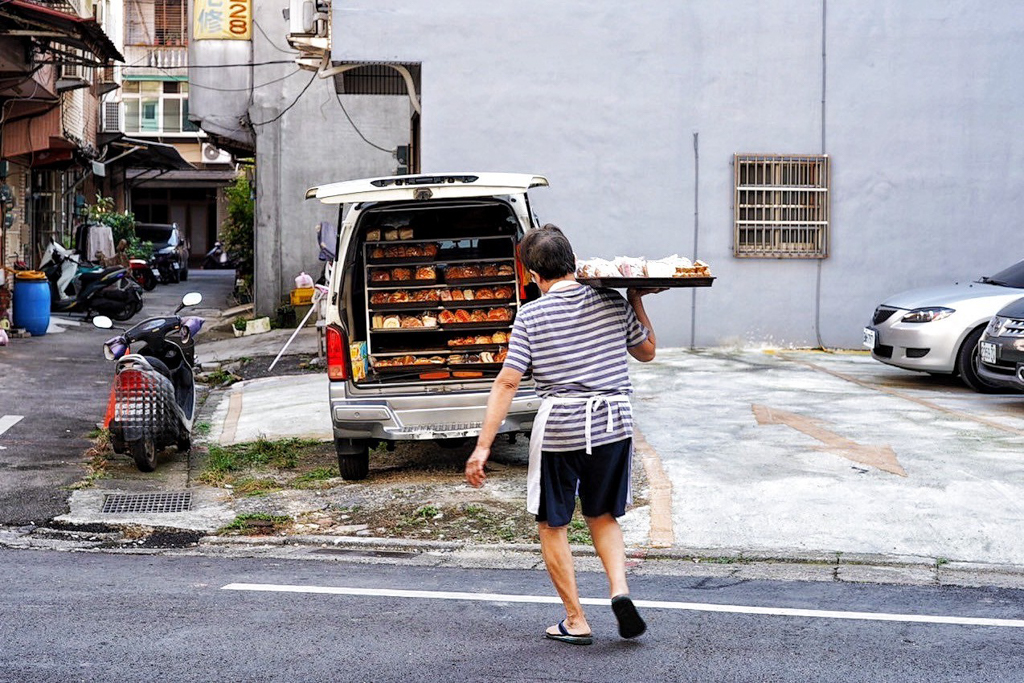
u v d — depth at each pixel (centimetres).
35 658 478
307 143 2100
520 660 482
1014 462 870
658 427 1031
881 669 474
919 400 1171
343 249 870
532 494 494
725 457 902
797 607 579
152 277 3147
